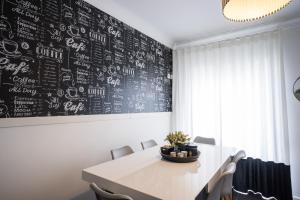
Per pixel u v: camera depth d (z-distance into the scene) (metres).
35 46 1.74
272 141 2.86
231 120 3.22
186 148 1.98
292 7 2.50
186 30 3.32
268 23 2.95
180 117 3.77
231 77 3.25
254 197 2.84
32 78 1.71
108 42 2.51
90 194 2.23
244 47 3.16
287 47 2.91
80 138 2.14
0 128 1.52
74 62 2.07
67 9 2.01
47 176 1.83
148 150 2.26
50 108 1.84
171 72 3.95
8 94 1.56
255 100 3.02
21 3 1.65
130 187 1.28
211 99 3.45
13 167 1.60
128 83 2.83
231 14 1.35
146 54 3.23
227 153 2.18
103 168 1.63
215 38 3.54
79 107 2.12
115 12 2.60
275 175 2.80
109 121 2.52
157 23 3.08
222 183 1.45
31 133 1.71
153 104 3.39
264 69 2.96
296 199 2.77
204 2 2.47
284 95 2.75
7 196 1.56
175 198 1.14
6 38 1.55
